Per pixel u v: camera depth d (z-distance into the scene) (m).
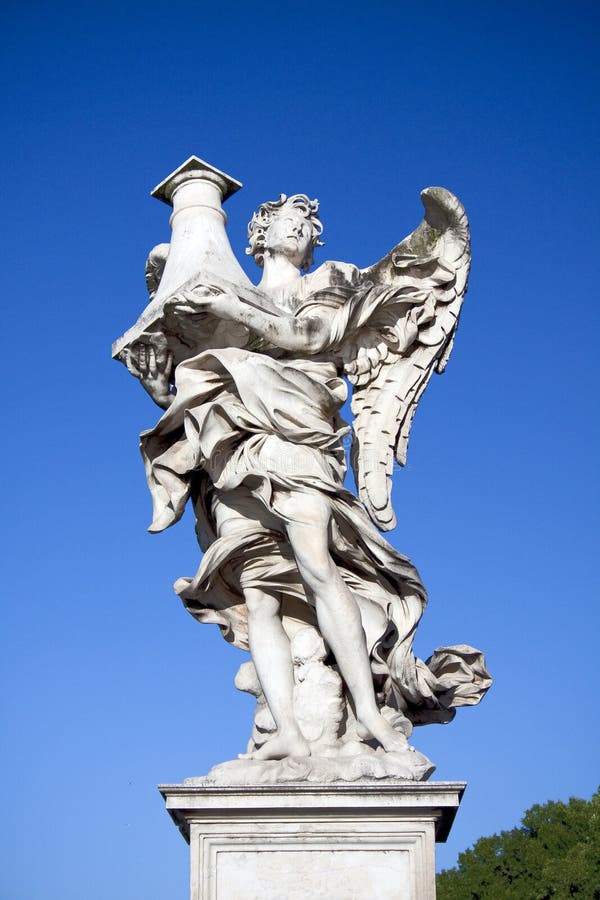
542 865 27.22
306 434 6.82
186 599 7.02
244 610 7.18
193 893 6.07
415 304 7.70
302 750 6.48
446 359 7.83
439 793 6.12
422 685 7.14
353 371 7.60
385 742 6.41
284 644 6.88
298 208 7.98
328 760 6.34
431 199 7.58
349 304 7.39
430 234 7.75
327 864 6.10
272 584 6.93
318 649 6.80
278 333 7.07
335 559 7.03
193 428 7.00
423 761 6.30
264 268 7.92
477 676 7.43
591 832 26.39
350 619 6.60
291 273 7.77
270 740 6.58
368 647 6.79
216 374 7.08
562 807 28.28
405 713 7.25
